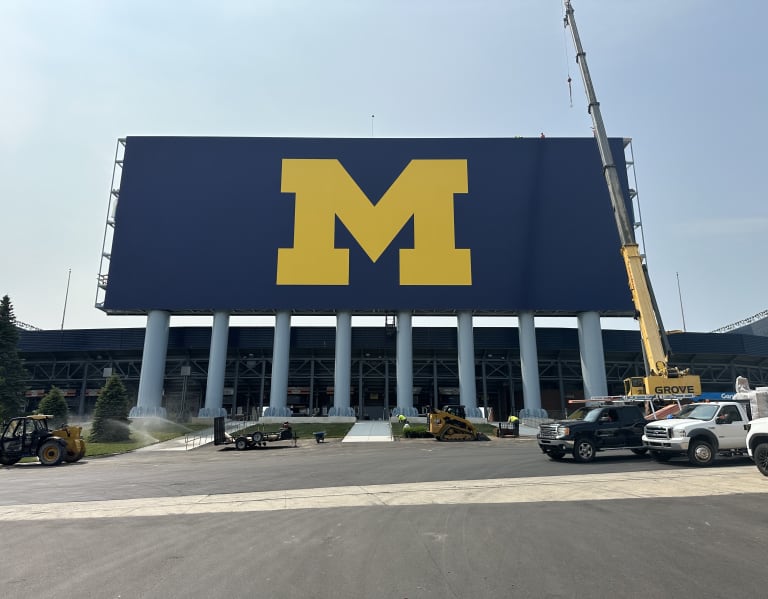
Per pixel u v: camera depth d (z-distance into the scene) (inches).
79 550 291.7
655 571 237.3
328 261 1866.4
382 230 1889.8
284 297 1843.0
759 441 530.9
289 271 1861.5
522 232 1904.5
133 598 214.2
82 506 435.5
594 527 323.3
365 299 1836.9
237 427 1612.9
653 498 415.8
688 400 935.0
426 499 431.5
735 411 644.1
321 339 2005.4
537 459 754.8
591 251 1899.6
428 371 2164.1
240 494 483.2
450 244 1882.4
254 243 1887.3
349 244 1879.9
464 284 1852.9
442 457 815.7
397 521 350.3
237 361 2065.7
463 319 1865.2
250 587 225.1
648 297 1072.2
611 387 2242.9
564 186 1953.7
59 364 2130.9
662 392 964.0
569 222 1920.5
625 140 2034.9
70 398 2112.5
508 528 324.5
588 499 418.0
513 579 229.5
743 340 2039.9
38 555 282.4
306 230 1893.5
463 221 1904.5
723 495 422.3
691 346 2011.6
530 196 1936.5
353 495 459.2
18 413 1599.4
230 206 1920.5
